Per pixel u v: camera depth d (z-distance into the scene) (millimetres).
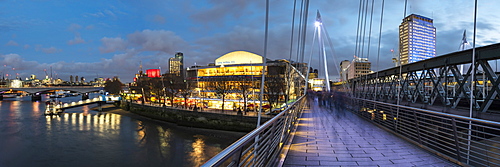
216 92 64125
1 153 36125
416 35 68875
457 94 17531
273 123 6059
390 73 32344
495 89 14109
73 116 73562
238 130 48500
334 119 16453
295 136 10664
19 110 86938
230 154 2791
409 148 8570
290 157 7469
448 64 19469
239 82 63406
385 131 11883
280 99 56656
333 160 7184
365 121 15367
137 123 60812
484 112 14023
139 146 39969
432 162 6977
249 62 79562
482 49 15711
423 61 23562
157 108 66500
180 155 35625
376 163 6902
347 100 21766
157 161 33312
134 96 108125
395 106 11203
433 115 7719
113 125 58250
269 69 65562
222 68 75312
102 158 34344
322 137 10445
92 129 53406
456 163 6797
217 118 50969
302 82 74438
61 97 177500
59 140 43594
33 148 38656
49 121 63812
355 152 8062
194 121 54406
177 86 72375
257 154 4691
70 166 31375
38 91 134125
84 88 145125
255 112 54719
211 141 42500
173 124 58219
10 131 50812
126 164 32188
